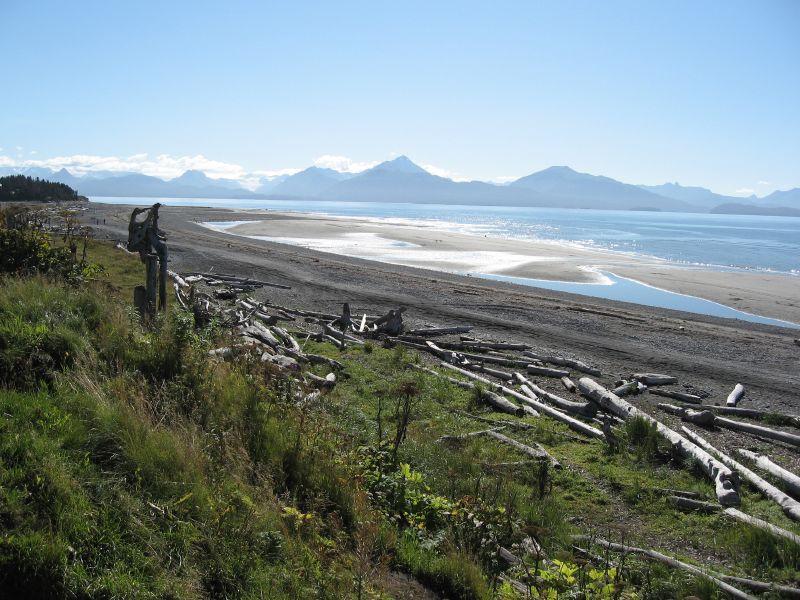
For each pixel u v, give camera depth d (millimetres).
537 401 13148
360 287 28719
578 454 10383
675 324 24062
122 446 5469
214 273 29953
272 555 4855
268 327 17875
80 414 5832
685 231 115625
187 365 7824
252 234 66750
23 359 6742
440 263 45812
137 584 4121
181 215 90812
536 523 6953
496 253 53938
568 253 56750
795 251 69250
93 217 62906
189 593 4203
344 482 6234
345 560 5047
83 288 11117
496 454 9719
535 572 5402
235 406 7160
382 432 9297
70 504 4570
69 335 7535
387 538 5730
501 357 17406
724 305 31953
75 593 3977
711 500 8844
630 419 11766
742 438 12047
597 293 34719
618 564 6395
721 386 15938
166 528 4719
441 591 5301
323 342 17234
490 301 26625
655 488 9047
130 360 7723
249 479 5902
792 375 17281
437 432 10414
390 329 19484
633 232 104938
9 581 3953
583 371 16500
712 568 6805
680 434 11812
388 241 62875
